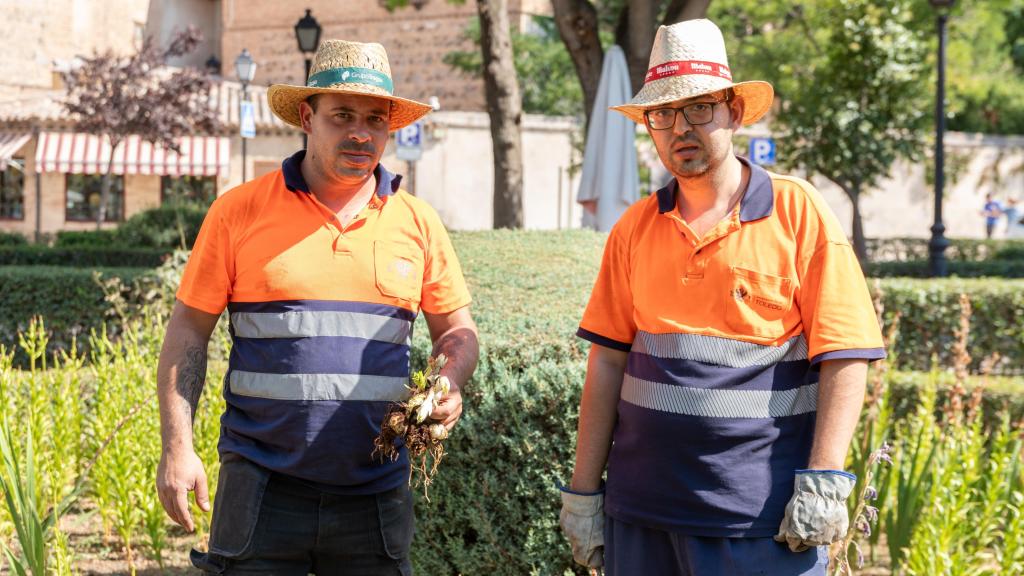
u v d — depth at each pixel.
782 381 2.63
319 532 2.86
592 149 10.88
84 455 5.65
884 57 18.58
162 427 2.86
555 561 4.01
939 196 13.94
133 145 27.02
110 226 28.47
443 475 4.14
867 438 4.78
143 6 35.88
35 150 28.05
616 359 2.93
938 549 4.21
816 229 2.63
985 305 8.07
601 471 2.95
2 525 4.52
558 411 3.97
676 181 2.82
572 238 7.84
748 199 2.68
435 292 3.07
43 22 32.78
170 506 2.83
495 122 11.99
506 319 4.91
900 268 16.70
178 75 23.66
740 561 2.59
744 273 2.63
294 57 35.31
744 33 23.47
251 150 27.56
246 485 2.83
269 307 2.85
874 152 19.36
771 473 2.60
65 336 9.73
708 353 2.64
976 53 28.72
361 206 2.94
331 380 2.81
